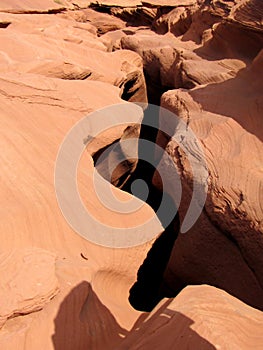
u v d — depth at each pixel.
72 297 4.29
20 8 16.34
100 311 4.50
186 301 3.99
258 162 6.39
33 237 4.80
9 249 4.41
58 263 4.60
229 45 11.62
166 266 7.30
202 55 12.38
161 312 4.02
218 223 6.07
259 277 5.64
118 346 3.78
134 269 5.87
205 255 6.31
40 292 3.99
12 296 3.87
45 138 6.79
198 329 3.58
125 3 24.16
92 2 23.78
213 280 6.24
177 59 12.80
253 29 10.28
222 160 6.53
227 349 3.38
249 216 5.68
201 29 15.00
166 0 19.39
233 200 5.93
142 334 3.81
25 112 7.20
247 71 8.80
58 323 4.01
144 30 20.00
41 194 5.38
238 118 7.31
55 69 9.58
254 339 3.66
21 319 3.88
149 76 14.45
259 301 5.68
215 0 14.25
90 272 4.75
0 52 9.43
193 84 10.57
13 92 7.44
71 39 12.59
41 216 5.09
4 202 4.97
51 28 13.28
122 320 4.64
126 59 13.46
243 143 6.73
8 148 5.81
